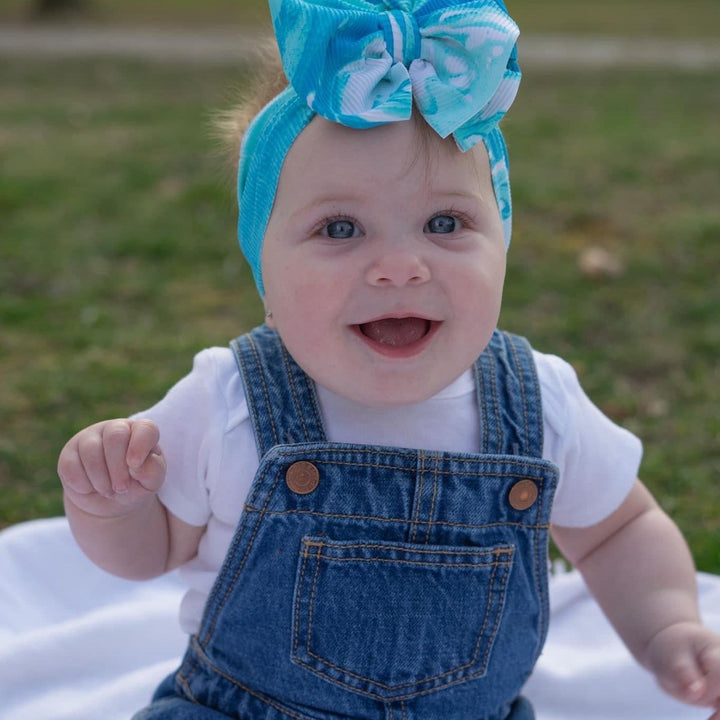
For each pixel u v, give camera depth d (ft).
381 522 4.63
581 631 7.04
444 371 4.40
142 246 14.56
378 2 4.62
